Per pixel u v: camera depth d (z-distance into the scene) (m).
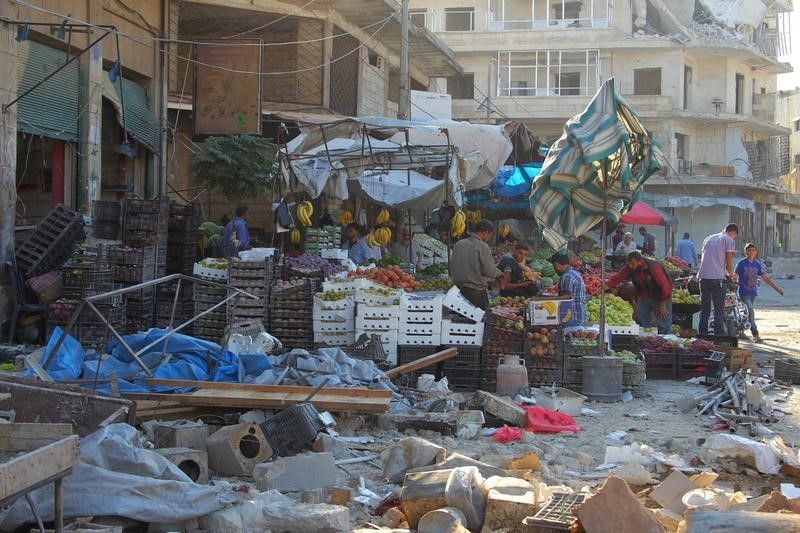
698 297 17.73
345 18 26.44
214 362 8.81
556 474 6.90
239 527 5.33
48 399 6.21
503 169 23.14
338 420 8.20
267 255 12.53
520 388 10.23
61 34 13.05
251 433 6.95
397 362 10.99
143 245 12.80
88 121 16.59
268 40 25.56
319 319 11.23
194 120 19.02
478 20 52.94
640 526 4.65
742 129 55.22
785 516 3.87
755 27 57.50
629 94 51.91
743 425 9.12
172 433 6.78
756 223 58.28
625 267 14.74
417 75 35.12
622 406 10.30
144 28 19.19
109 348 9.24
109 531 4.79
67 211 13.10
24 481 3.94
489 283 14.11
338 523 5.29
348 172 17.11
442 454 6.64
